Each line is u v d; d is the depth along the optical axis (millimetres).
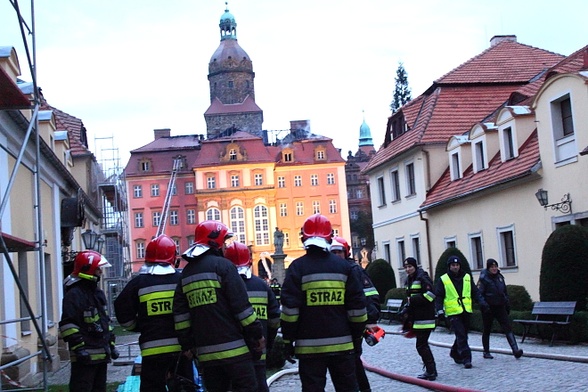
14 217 15609
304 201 102625
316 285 7254
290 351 7492
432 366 12586
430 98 36656
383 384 12977
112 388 14047
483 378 12297
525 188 24531
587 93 20312
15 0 11500
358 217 117188
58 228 22156
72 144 33219
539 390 10633
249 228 99562
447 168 34406
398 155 36844
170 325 8273
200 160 100438
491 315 14703
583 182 20859
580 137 20828
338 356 7242
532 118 25922
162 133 109125
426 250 34469
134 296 8375
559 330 17328
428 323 12586
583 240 17500
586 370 12227
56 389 13766
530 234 24344
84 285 9289
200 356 7121
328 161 103250
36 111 13031
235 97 124375
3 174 14609
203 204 99688
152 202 102000
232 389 7098
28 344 16266
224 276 7133
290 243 101562
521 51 38344
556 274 17594
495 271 14812
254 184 100188
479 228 28625
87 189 33312
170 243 8578
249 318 7062
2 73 10000
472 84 36281
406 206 37156
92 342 9195
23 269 16766
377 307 10141
